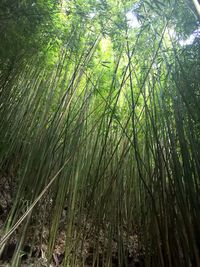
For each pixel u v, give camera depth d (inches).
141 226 144.3
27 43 151.6
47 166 141.7
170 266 112.8
